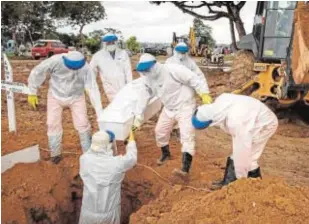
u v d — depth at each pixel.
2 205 5.39
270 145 8.70
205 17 21.03
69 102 6.29
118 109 6.13
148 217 4.90
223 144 8.61
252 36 12.55
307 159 7.82
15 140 7.28
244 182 4.78
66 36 47.69
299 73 6.70
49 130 6.43
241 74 12.62
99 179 5.24
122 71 7.93
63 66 5.96
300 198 4.58
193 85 6.04
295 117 10.88
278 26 10.66
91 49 41.19
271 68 10.31
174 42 28.34
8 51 35.81
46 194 5.83
